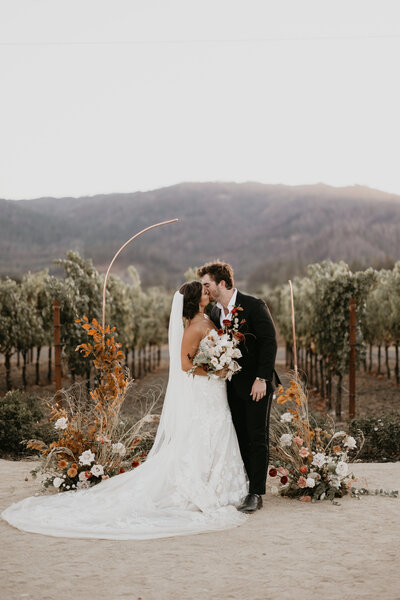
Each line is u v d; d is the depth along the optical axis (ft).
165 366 74.90
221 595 9.61
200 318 15.10
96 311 38.50
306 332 46.98
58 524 12.89
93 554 11.43
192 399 14.79
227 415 14.97
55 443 16.16
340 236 394.52
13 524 13.00
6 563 10.96
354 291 35.06
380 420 23.31
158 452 15.17
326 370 39.68
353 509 14.23
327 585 9.93
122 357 16.72
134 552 11.54
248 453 15.56
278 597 9.52
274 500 15.34
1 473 17.90
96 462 15.84
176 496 14.17
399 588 9.77
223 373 14.71
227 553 11.45
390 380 53.67
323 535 12.34
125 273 377.30
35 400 26.89
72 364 36.65
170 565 10.87
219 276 15.14
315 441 17.40
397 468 18.93
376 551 11.39
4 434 22.71
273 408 21.30
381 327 53.06
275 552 11.44
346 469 14.96
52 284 36.55
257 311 15.02
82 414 17.39
